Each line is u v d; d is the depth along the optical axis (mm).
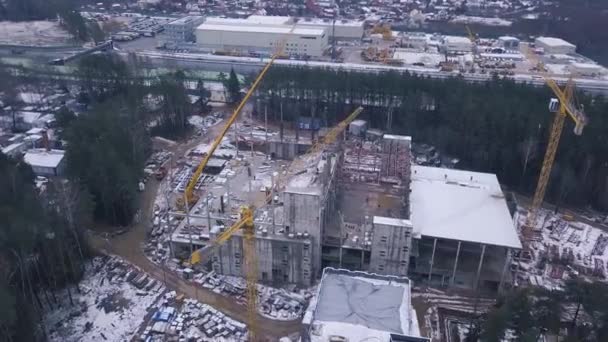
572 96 183250
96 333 109438
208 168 177750
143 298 119062
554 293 101875
